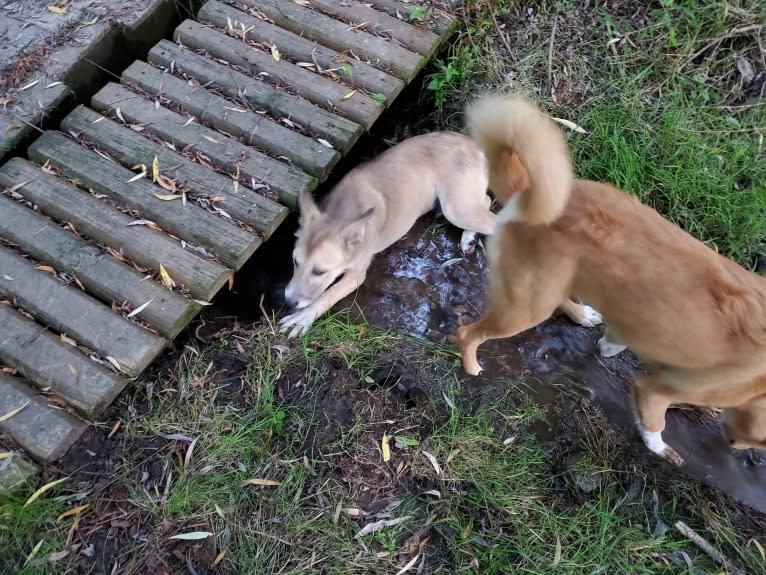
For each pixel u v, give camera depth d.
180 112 1.49
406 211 1.44
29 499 1.07
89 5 1.62
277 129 1.47
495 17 1.79
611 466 1.23
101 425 1.19
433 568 1.09
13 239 1.32
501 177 1.01
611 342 1.27
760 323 0.95
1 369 1.19
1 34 1.56
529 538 1.13
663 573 1.11
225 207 1.37
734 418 1.17
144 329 1.23
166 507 1.11
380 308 1.46
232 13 1.65
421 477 1.19
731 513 1.19
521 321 1.17
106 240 1.32
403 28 1.65
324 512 1.13
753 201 1.49
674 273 0.97
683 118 1.60
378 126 1.75
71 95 1.54
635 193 1.54
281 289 1.47
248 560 1.08
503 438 1.25
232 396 1.25
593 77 1.70
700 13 1.72
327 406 1.25
